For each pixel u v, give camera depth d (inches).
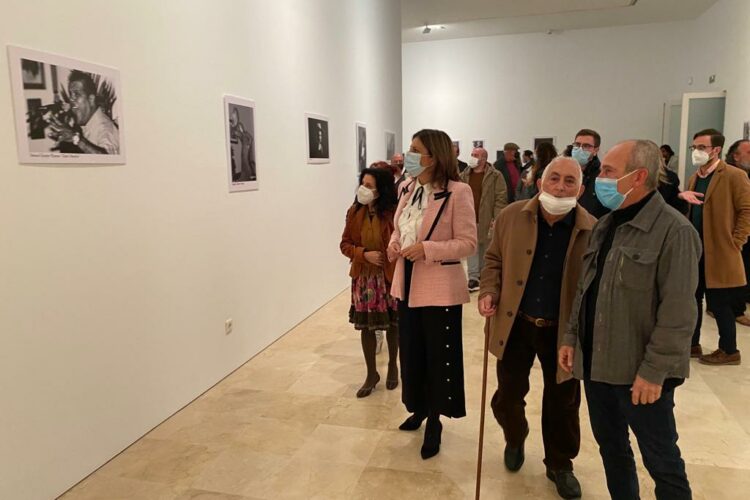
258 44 166.7
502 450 108.3
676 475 65.4
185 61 130.5
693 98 348.5
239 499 94.0
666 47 449.1
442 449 109.0
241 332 158.1
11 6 84.7
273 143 177.8
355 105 263.3
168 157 124.3
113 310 108.0
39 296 91.0
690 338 62.2
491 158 503.8
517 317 89.5
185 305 131.7
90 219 101.7
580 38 467.8
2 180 84.1
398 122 345.4
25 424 89.0
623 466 73.9
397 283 103.7
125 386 111.5
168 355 125.2
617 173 65.1
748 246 186.9
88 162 100.3
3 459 85.4
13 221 86.0
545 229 85.6
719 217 146.3
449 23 438.3
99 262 104.0
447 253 96.6
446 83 506.3
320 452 109.1
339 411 127.7
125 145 110.3
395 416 124.8
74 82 96.5
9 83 84.7
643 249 64.1
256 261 167.2
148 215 117.7
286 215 188.7
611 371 66.4
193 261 134.7
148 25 117.0
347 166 253.3
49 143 91.9
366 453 108.3
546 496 92.5
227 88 149.6
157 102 120.3
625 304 65.2
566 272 81.8
